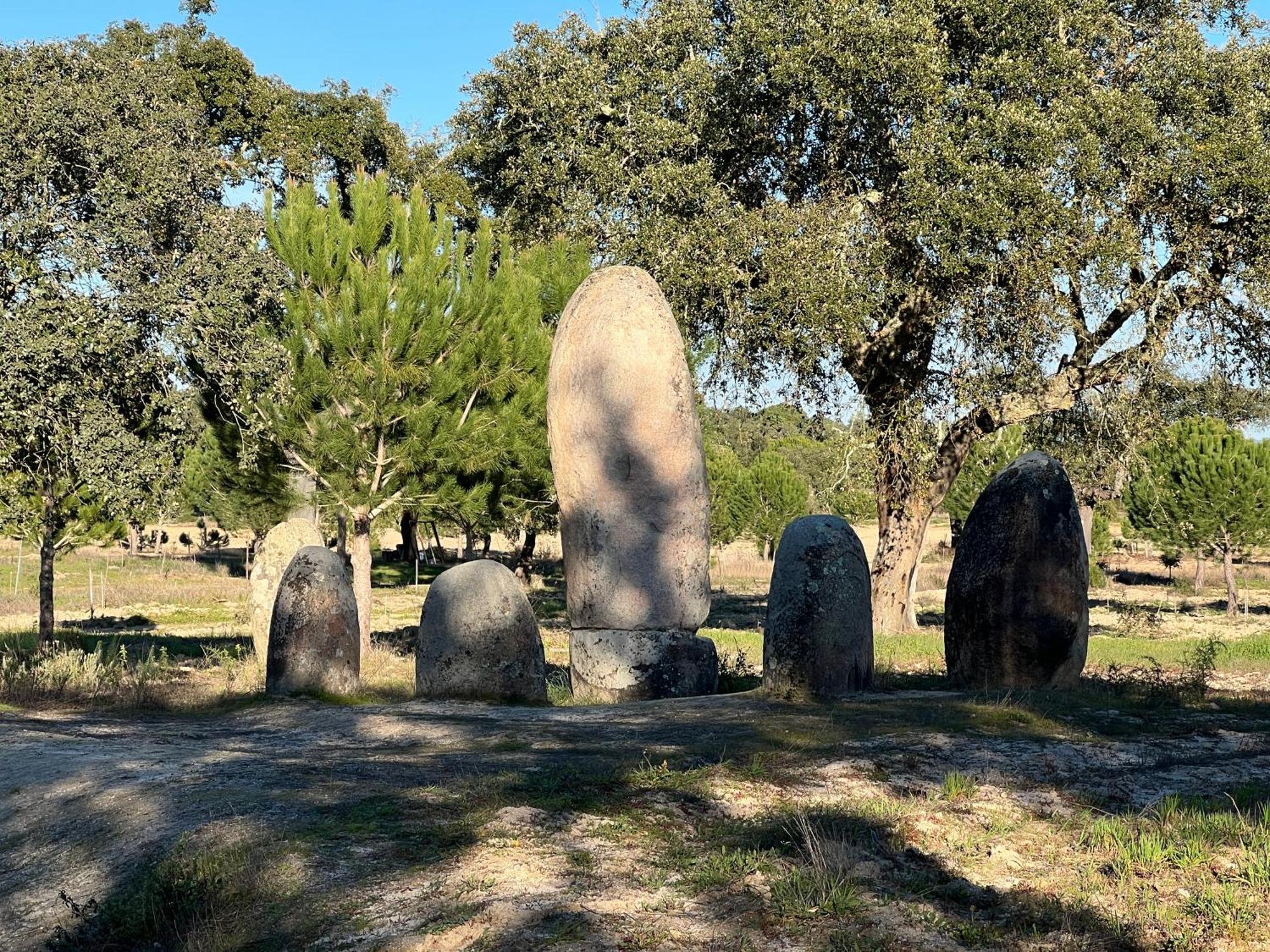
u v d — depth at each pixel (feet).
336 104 105.91
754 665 50.21
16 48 47.50
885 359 72.59
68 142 46.32
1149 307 64.08
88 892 18.62
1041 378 63.57
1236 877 18.03
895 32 59.62
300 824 19.83
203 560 160.56
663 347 37.58
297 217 59.67
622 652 36.83
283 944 15.76
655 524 37.19
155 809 21.49
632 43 76.54
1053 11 60.64
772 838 19.36
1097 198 58.44
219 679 45.55
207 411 61.21
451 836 19.07
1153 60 61.62
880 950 15.06
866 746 25.68
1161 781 23.98
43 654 47.03
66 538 80.79
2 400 42.52
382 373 57.62
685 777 22.91
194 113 56.59
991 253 59.47
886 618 73.87
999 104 60.29
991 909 16.98
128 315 47.16
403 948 15.21
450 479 62.80
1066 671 34.32
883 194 65.10
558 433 38.29
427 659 35.81
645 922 15.88
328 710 33.78
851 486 73.56
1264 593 124.06
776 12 63.57
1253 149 56.75
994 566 34.42
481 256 63.52
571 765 24.02
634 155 71.61
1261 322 64.44
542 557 171.63
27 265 44.75
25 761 26.76
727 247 64.23
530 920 15.75
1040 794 22.85
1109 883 18.10
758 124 67.67
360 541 63.05
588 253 74.64
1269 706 32.91
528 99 82.33
